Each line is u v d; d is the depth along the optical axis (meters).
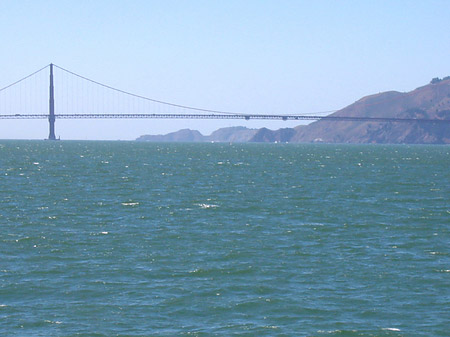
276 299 29.42
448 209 60.34
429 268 35.59
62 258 37.38
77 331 25.34
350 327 26.02
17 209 57.53
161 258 37.38
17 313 27.41
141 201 64.38
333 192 75.69
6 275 33.34
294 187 82.06
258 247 40.69
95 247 40.47
